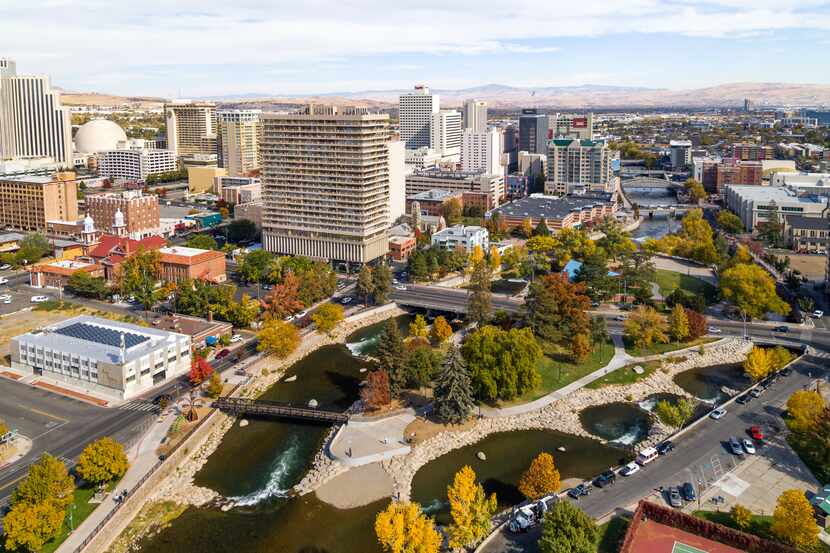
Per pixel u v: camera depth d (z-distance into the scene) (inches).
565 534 6141.7
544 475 7219.5
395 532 6146.7
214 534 7101.4
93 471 7455.7
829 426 7770.7
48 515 6520.7
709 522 6545.3
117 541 6988.2
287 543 6963.6
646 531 6653.5
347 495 7716.5
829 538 6594.5
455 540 6525.6
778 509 6520.7
